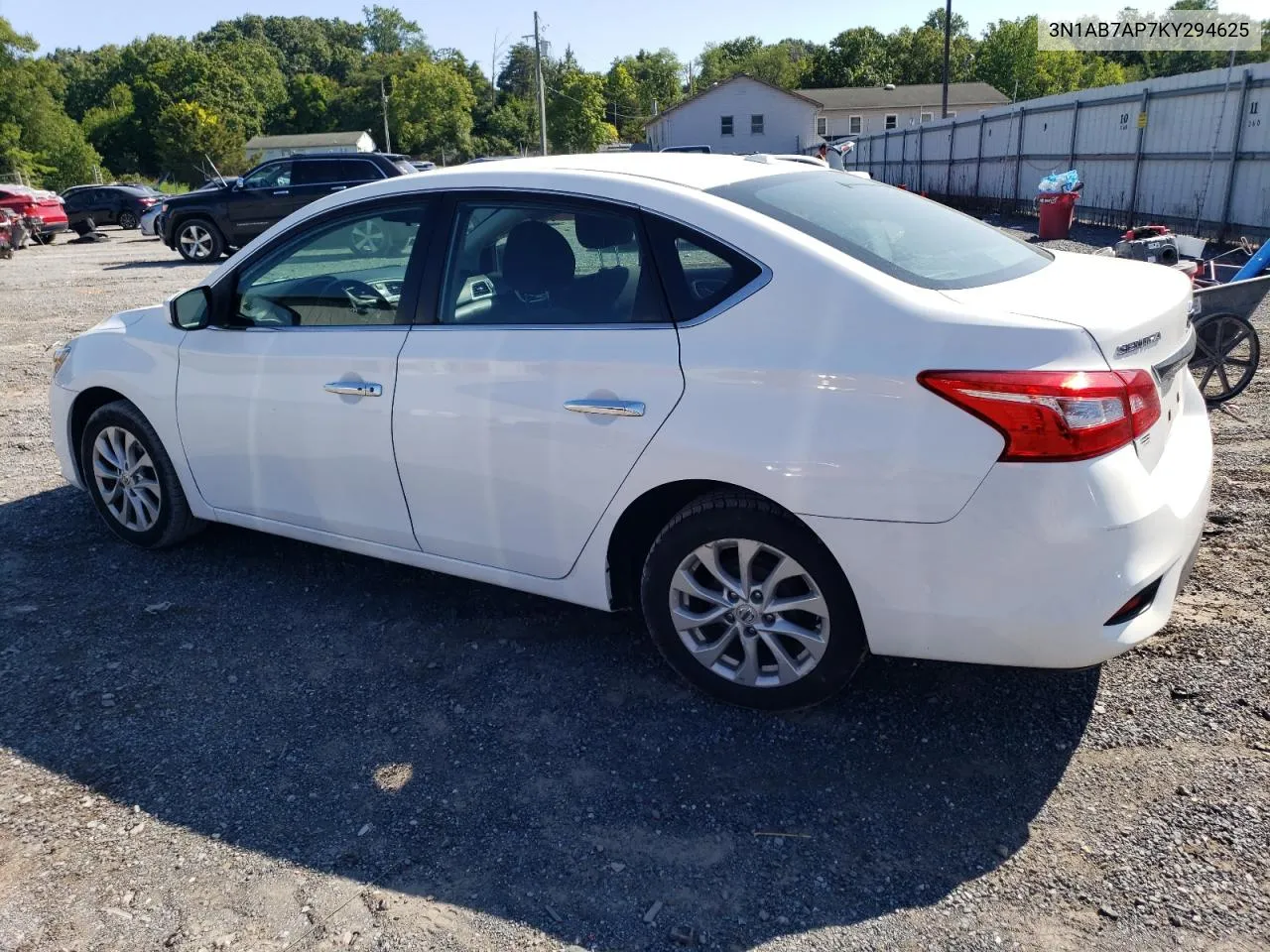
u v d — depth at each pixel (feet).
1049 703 10.11
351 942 7.55
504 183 10.96
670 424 9.45
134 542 14.98
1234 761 9.00
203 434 13.35
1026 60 272.72
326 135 304.30
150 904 8.00
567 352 10.09
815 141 202.90
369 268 11.83
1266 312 28.19
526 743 9.98
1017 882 7.83
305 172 60.23
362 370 11.57
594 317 10.11
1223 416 19.13
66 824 8.99
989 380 8.10
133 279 52.37
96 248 81.20
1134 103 57.57
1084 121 63.98
